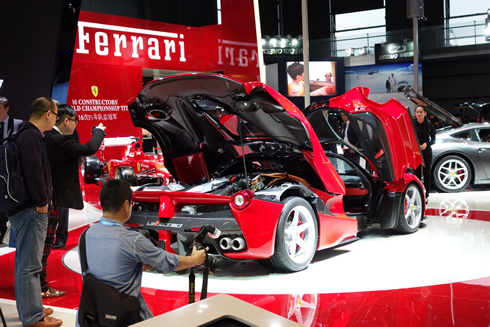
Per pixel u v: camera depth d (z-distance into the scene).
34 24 4.84
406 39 18.69
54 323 2.87
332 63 19.41
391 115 4.73
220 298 1.36
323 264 4.11
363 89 4.68
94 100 10.88
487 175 8.47
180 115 4.39
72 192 3.65
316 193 4.39
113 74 11.16
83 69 10.64
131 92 11.52
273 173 4.45
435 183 8.68
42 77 4.97
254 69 11.28
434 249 4.49
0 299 3.54
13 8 4.73
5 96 4.80
